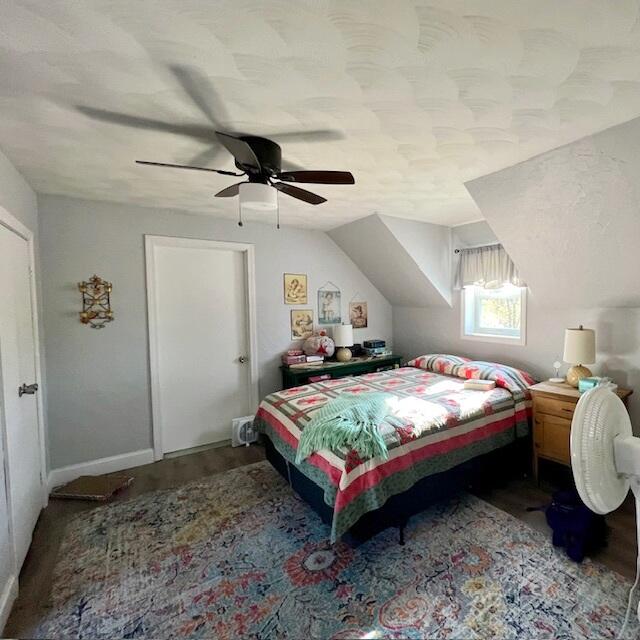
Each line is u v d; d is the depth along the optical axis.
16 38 1.10
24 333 2.18
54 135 1.77
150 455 3.19
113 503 2.49
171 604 1.62
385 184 2.57
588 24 1.09
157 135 1.78
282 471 2.63
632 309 2.64
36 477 2.29
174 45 1.15
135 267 3.08
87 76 1.30
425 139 1.86
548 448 2.58
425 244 3.75
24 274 2.24
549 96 1.48
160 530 2.17
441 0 1.00
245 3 0.98
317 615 1.55
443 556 1.88
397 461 1.98
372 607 1.58
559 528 1.89
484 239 3.68
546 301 3.05
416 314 4.55
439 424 2.24
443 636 1.44
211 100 1.47
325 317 4.25
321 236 4.17
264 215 3.44
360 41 1.15
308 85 1.38
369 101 1.50
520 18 1.06
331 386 3.07
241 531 2.15
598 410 1.27
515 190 2.35
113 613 1.58
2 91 1.39
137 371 3.12
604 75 1.34
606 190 2.01
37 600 1.66
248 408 3.78
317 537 2.07
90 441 2.94
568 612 1.52
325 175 1.79
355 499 1.79
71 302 2.83
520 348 3.41
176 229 3.26
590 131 1.78
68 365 2.83
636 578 1.58
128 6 0.99
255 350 3.73
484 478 2.49
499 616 1.51
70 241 2.81
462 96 1.47
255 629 1.49
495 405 2.59
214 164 2.15
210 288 3.52
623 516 2.20
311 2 0.99
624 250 2.26
